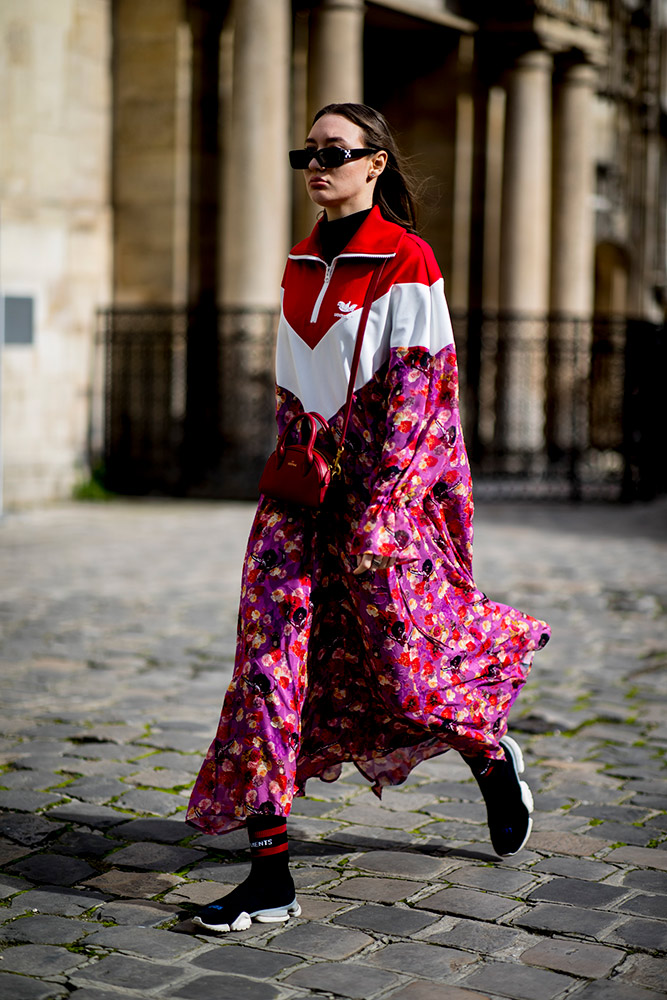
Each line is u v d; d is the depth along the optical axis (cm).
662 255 2803
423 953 311
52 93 1466
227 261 1555
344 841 394
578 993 290
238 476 1517
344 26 1608
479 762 364
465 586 349
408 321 325
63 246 1491
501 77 1967
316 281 340
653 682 628
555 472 1636
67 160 1495
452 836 400
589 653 695
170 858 376
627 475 1577
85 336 1529
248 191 1536
